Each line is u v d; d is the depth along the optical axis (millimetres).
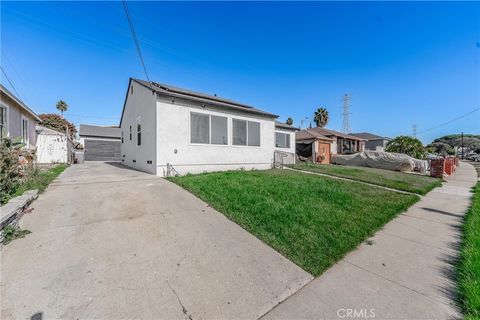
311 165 14898
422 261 2879
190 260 2688
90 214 3828
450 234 3773
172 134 8188
